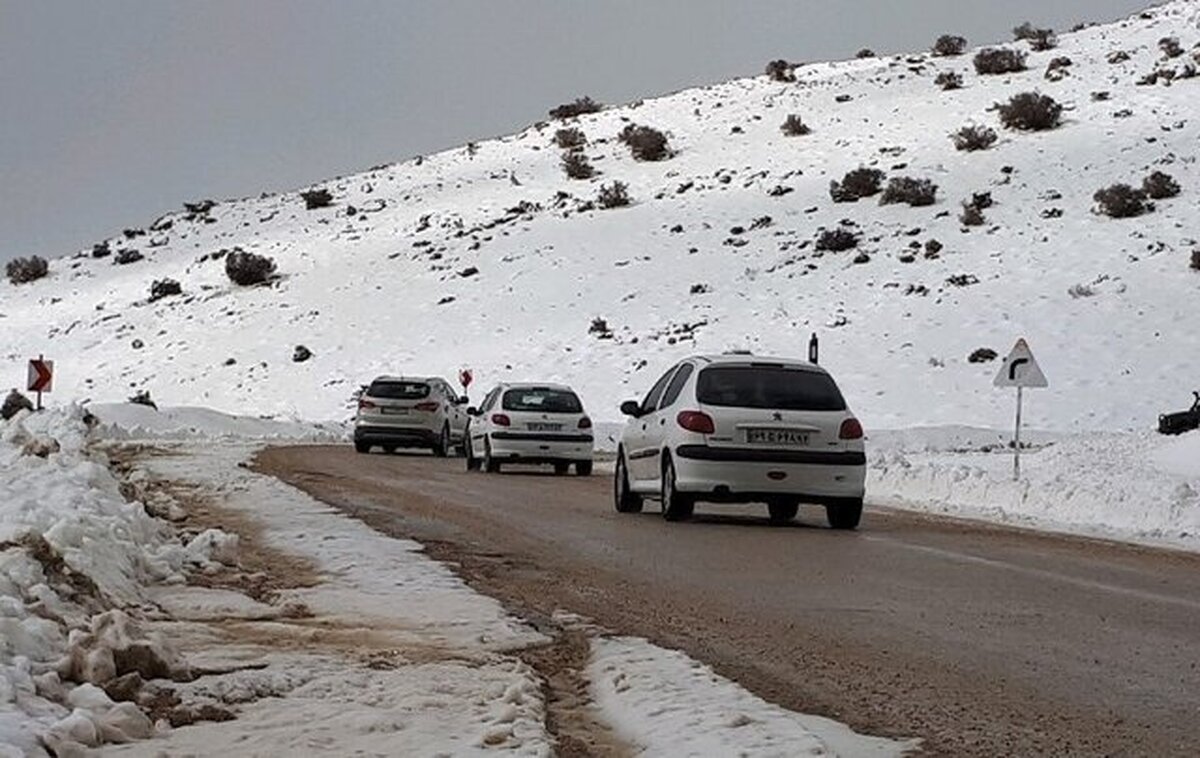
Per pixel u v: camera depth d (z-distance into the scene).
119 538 11.53
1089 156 79.81
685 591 12.23
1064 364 54.50
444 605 10.88
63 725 6.48
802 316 63.72
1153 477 25.11
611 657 9.11
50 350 81.06
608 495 23.31
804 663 9.14
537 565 13.80
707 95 118.88
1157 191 71.31
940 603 11.74
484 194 100.50
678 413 18.06
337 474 26.16
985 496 23.97
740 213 82.50
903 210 77.12
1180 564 15.30
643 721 7.44
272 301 82.12
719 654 9.42
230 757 6.55
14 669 7.04
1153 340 55.53
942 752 6.93
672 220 83.25
